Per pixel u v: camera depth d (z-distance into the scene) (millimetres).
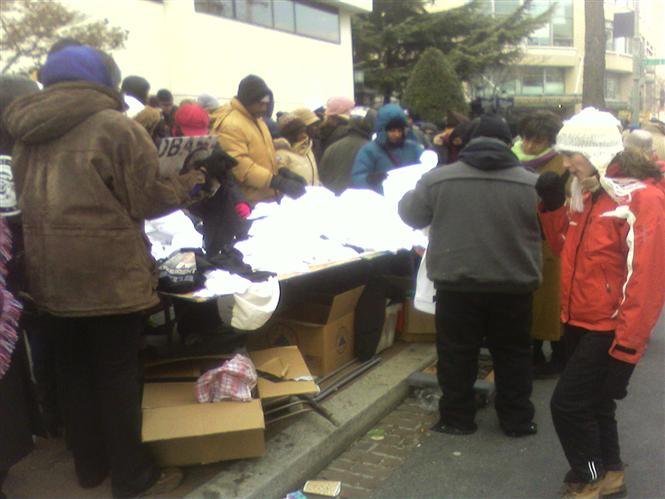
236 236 4023
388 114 5555
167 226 3631
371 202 4695
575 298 2992
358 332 4617
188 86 11609
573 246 3012
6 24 6492
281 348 4023
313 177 5715
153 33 11047
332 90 16703
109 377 2902
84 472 3100
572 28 33469
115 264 2734
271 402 3699
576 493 3131
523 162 4660
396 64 25422
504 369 3891
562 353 4820
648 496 3219
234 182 4270
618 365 2885
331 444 3668
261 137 4773
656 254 2738
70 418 3047
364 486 3412
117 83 2924
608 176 2924
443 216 3676
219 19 12469
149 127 3766
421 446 3834
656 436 3883
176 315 4230
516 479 3438
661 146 6602
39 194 2713
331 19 16656
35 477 3223
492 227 3584
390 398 4301
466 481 3432
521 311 3768
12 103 2729
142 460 3031
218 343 3936
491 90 26812
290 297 4414
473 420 4004
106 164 2691
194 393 3359
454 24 25031
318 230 4414
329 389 4211
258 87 4648
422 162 5098
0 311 2607
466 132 4512
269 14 14148
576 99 27562
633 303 2768
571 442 3059
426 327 5172
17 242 2914
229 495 3031
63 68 2701
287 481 3283
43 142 2715
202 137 3059
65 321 2891
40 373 3514
